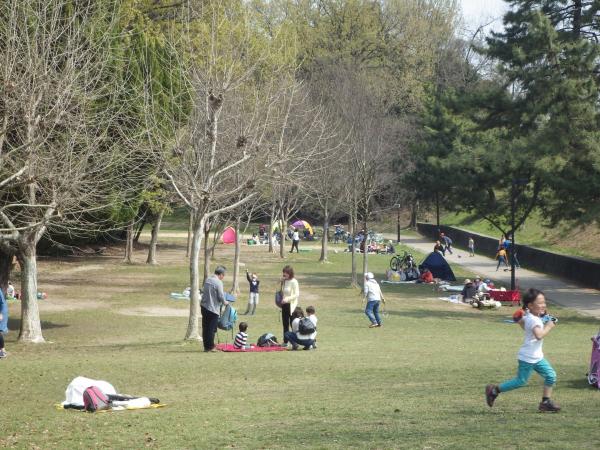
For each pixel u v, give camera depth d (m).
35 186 29.19
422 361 23.59
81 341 31.88
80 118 26.72
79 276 63.12
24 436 14.31
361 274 69.19
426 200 111.31
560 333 36.66
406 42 117.88
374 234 105.81
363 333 35.31
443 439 12.69
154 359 24.91
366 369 21.94
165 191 46.69
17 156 27.64
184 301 48.28
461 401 16.38
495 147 62.75
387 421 14.47
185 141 34.62
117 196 32.41
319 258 86.00
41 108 26.64
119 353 27.12
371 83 94.56
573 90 54.62
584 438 12.48
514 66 61.19
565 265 67.69
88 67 30.47
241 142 32.41
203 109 34.47
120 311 43.03
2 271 42.41
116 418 15.76
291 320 29.25
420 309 47.25
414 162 91.44
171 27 47.41
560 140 53.50
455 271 74.75
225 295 28.08
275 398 17.56
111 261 76.69
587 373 19.94
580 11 64.81
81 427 14.95
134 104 35.59
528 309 15.01
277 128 39.84
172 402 17.62
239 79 32.72
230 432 14.09
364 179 58.00
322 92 69.50
